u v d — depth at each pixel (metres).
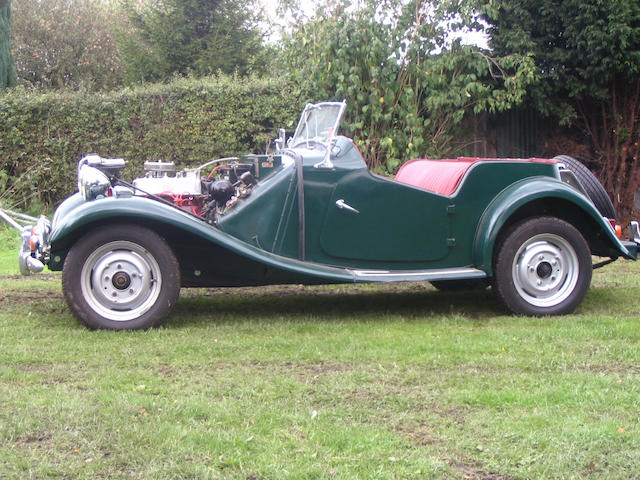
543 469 2.85
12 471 2.79
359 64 10.84
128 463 2.88
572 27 10.22
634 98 10.83
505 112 11.68
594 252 6.01
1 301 6.02
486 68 11.23
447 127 11.45
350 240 5.34
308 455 2.96
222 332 4.95
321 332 4.99
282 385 3.80
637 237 5.96
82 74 22.52
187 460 2.91
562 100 11.26
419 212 5.41
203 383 3.84
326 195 5.28
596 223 5.61
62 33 22.19
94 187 4.97
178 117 11.50
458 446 3.05
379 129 11.19
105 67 22.72
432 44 11.09
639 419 3.33
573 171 6.04
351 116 11.13
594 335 4.81
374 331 5.00
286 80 11.44
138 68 18.89
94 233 4.81
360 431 3.20
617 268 7.87
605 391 3.67
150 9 19.22
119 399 3.54
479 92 10.94
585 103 11.29
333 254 5.34
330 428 3.23
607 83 10.84
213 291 6.78
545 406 3.50
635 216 11.00
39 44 22.14
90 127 11.56
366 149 10.95
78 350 4.44
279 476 2.78
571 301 5.49
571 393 3.64
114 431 3.16
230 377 3.95
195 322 5.29
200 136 11.50
